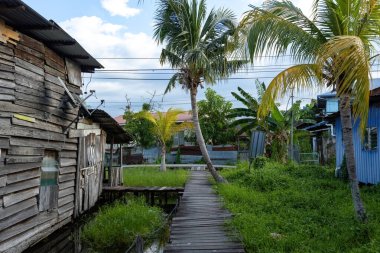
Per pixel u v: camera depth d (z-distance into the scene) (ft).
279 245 21.77
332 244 21.29
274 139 71.26
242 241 23.38
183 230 26.35
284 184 43.50
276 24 23.11
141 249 18.37
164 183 55.98
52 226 30.42
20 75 25.16
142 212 33.83
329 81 24.58
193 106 51.26
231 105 95.81
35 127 27.04
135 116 76.48
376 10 22.71
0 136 22.57
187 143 107.04
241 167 67.15
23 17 23.24
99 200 47.37
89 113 34.32
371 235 21.31
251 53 23.50
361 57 19.60
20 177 24.86
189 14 47.60
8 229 23.40
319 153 85.10
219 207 34.60
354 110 21.80
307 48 23.56
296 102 71.15
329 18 24.03
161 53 50.62
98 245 29.09
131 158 98.32
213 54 47.80
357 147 45.44
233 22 45.55
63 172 32.71
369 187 38.42
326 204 31.71
